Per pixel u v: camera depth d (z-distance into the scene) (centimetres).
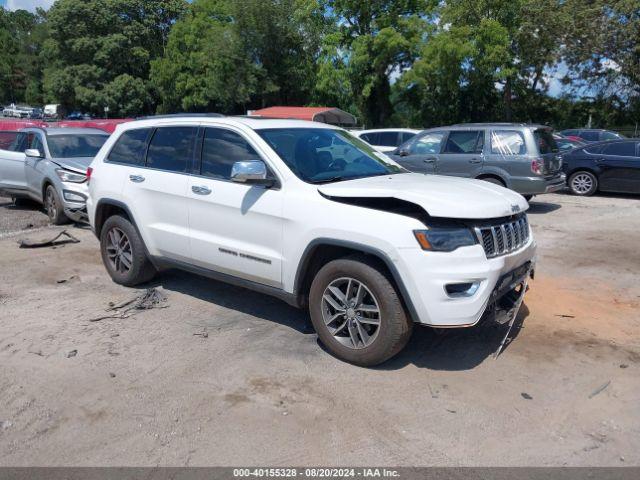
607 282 627
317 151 484
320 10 3781
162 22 5409
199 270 518
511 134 1085
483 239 388
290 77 3969
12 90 8681
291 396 372
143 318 513
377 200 405
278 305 546
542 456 309
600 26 2920
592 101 3353
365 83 3591
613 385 386
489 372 405
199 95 4119
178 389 382
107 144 611
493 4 3020
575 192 1384
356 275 398
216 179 488
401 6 3600
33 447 320
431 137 1184
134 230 574
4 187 1127
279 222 437
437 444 320
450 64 3041
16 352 439
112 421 344
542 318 511
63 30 5091
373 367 412
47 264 702
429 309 372
